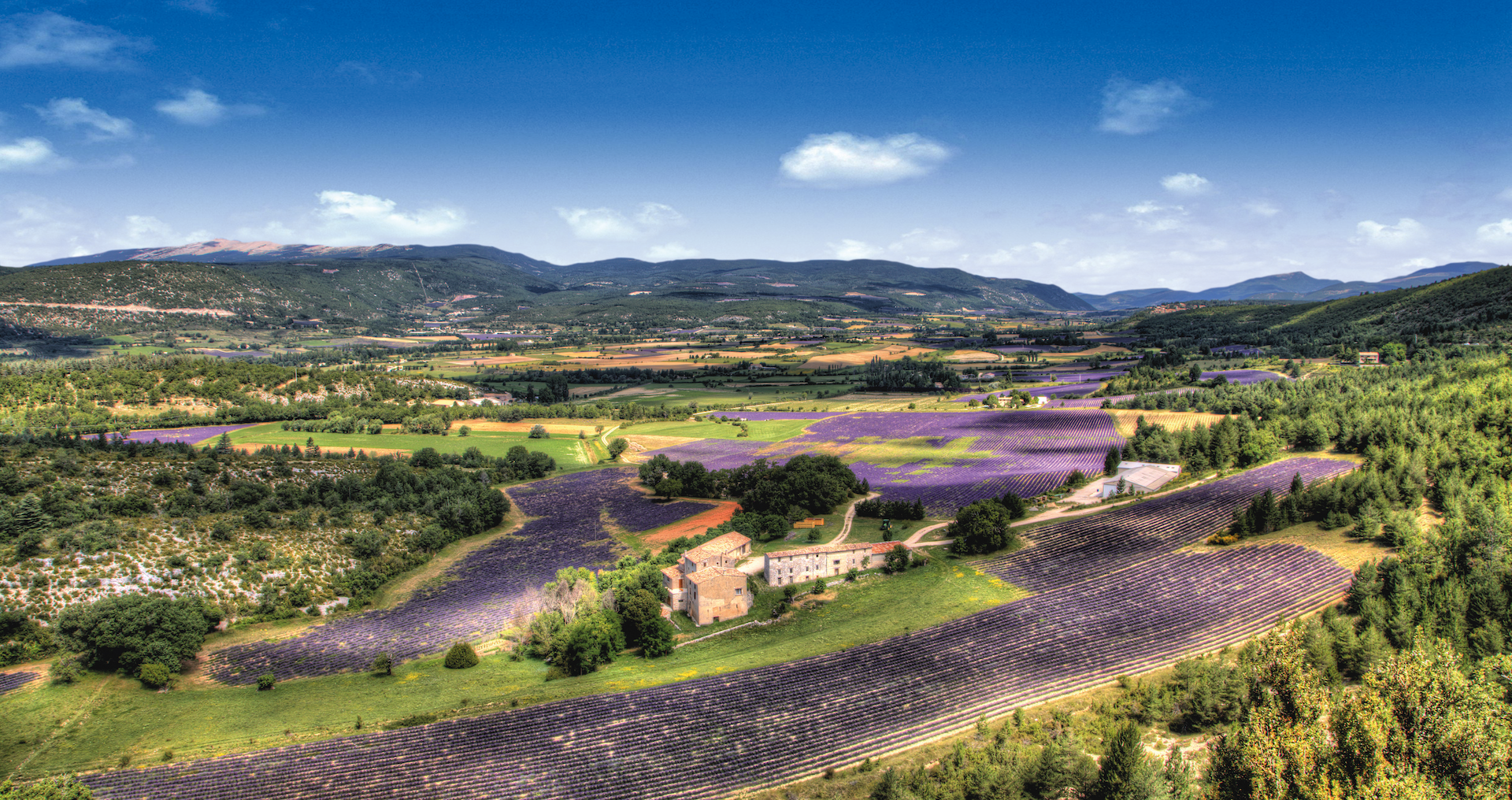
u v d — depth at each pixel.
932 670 92.81
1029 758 74.00
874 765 76.38
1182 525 134.75
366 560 138.62
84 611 98.31
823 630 106.12
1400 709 71.88
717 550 127.06
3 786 74.69
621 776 77.06
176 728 86.69
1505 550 106.81
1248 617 101.88
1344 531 123.25
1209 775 70.56
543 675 99.25
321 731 85.38
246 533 136.00
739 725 83.81
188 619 104.00
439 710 89.31
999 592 113.62
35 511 120.62
